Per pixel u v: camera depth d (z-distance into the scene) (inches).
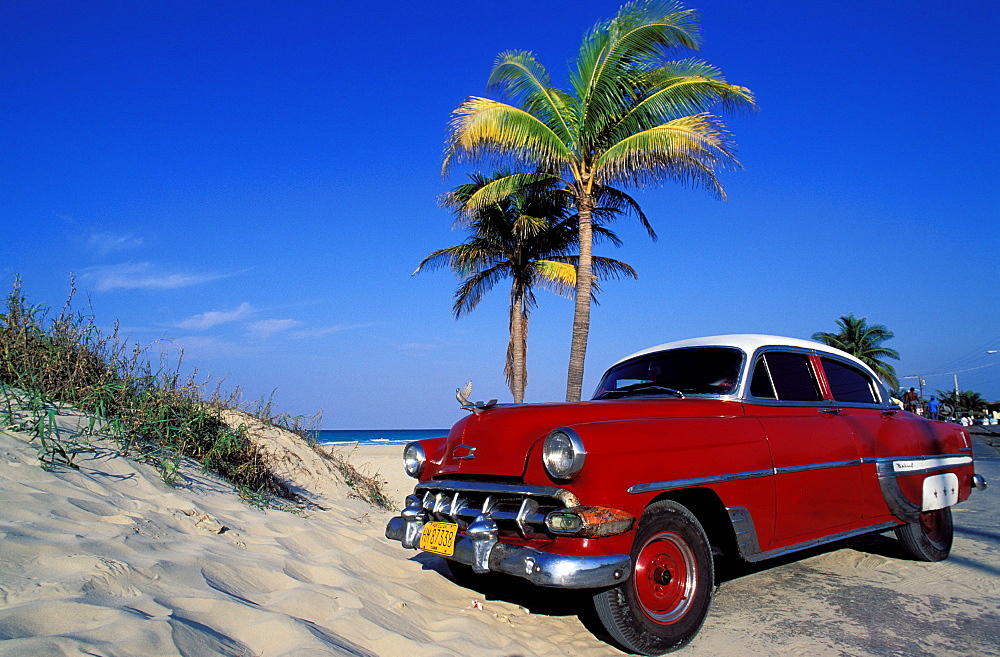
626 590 117.8
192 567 117.1
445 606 138.9
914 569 187.8
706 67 488.4
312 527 177.5
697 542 129.6
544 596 155.3
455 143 501.0
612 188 638.5
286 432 293.7
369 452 841.5
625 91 521.3
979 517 275.3
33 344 194.5
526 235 761.6
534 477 123.7
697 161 477.1
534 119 502.0
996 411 2149.4
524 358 879.7
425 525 142.3
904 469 183.0
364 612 117.4
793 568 189.6
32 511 122.6
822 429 165.2
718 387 160.4
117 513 136.3
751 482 140.7
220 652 89.3
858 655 123.3
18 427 155.6
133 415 188.7
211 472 198.4
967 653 124.5
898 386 2000.5
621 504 117.4
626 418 134.1
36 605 87.2
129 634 85.3
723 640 130.8
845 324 2068.2
